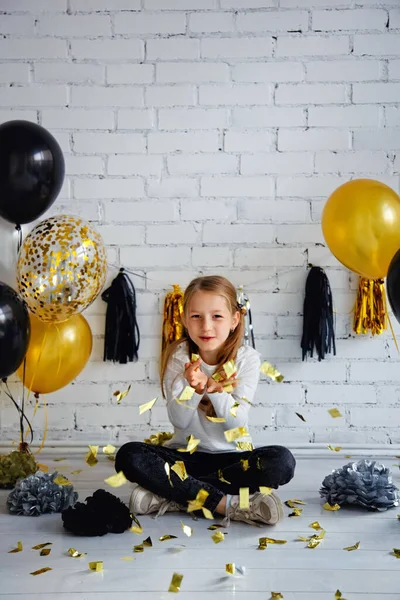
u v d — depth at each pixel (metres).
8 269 2.81
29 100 2.95
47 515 2.29
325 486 2.40
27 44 2.94
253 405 3.00
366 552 1.98
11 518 2.26
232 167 2.97
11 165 2.51
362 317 2.93
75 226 2.51
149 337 2.99
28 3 2.92
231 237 2.98
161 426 3.00
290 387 2.99
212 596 1.72
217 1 2.93
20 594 1.73
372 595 1.72
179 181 2.97
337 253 2.58
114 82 2.95
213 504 2.21
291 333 2.99
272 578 1.81
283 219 2.97
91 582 1.79
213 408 2.37
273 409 3.00
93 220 2.98
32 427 3.00
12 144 2.51
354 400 3.00
